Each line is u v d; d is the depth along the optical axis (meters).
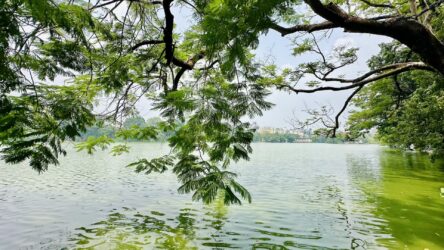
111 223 11.54
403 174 24.98
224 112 3.58
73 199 15.87
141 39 6.50
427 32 4.71
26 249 8.96
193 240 9.59
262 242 9.33
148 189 18.81
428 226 10.73
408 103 18.14
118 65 5.30
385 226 10.83
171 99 3.56
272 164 38.28
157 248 8.93
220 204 14.57
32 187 19.45
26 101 3.58
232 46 2.35
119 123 6.26
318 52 9.01
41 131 3.48
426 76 17.00
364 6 9.70
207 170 3.96
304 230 10.52
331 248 8.78
